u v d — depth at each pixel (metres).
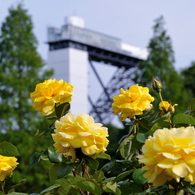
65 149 2.04
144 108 2.72
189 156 1.61
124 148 2.68
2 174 2.35
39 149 17.11
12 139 17.45
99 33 34.81
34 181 16.89
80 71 32.91
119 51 35.31
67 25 33.19
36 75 20.14
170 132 1.68
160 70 22.89
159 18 23.95
